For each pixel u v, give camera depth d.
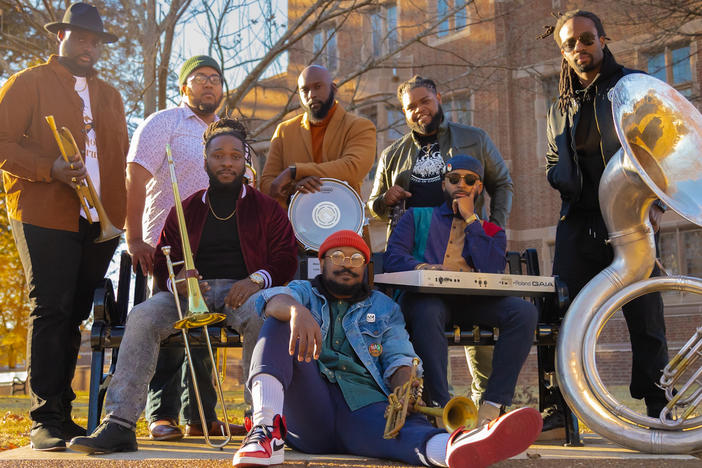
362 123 4.60
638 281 3.32
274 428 2.62
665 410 3.03
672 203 3.05
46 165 3.48
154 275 3.50
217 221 3.55
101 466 2.71
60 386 3.45
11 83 3.63
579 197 3.87
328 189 4.10
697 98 14.01
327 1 10.91
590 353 3.20
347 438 2.89
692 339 3.11
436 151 4.62
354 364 3.02
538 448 3.23
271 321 2.87
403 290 3.34
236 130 3.72
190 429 4.18
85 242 3.74
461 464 2.39
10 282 17.38
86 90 3.88
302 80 4.54
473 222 3.67
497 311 3.39
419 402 3.15
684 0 11.84
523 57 16.73
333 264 3.08
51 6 10.08
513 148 17.05
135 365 3.09
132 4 10.32
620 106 3.25
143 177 4.07
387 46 16.86
